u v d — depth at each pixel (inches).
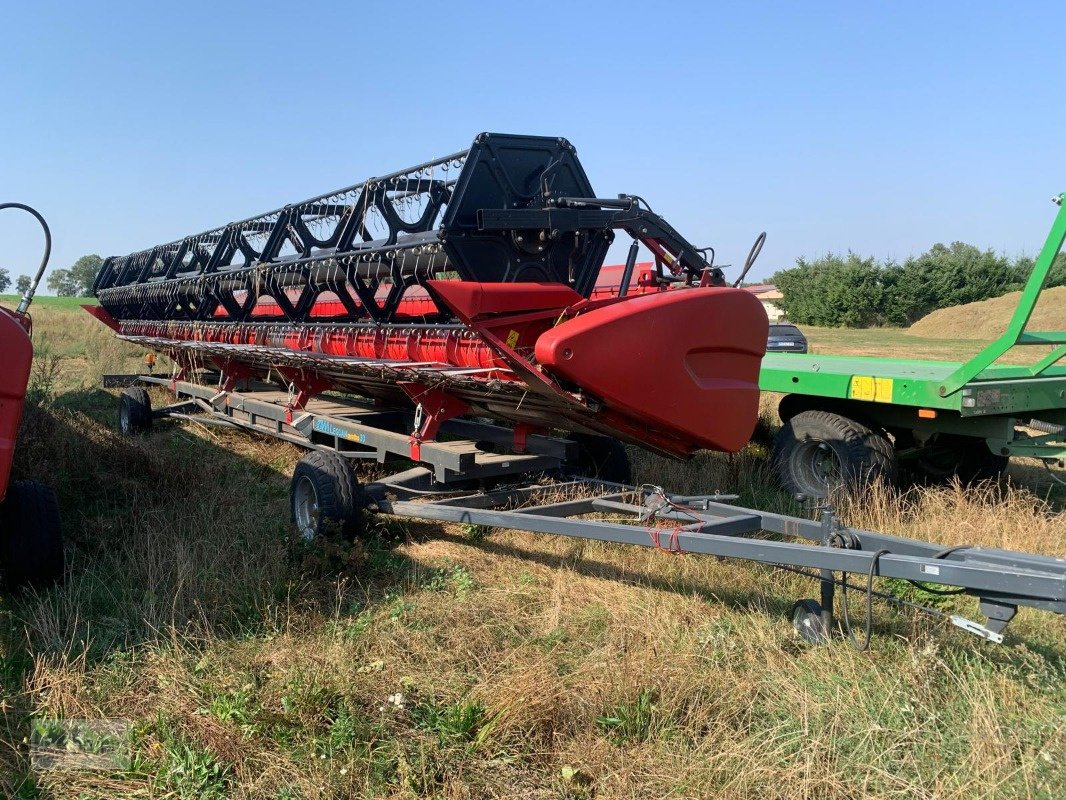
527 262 205.9
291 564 195.2
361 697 138.3
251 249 353.7
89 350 729.6
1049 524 229.3
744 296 209.0
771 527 173.2
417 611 176.7
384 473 296.0
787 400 303.6
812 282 2422.5
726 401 205.6
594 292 251.8
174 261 421.7
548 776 120.7
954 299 2208.4
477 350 219.6
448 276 254.7
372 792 115.1
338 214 287.1
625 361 184.4
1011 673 144.2
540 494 225.0
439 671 149.6
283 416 300.8
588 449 263.6
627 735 129.6
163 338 429.4
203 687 140.0
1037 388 252.7
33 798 112.8
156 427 413.1
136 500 238.7
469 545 226.7
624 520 214.7
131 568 189.5
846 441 261.3
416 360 244.1
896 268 2283.5
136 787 116.5
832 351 1027.3
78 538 212.1
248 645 158.2
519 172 206.4
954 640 157.5
